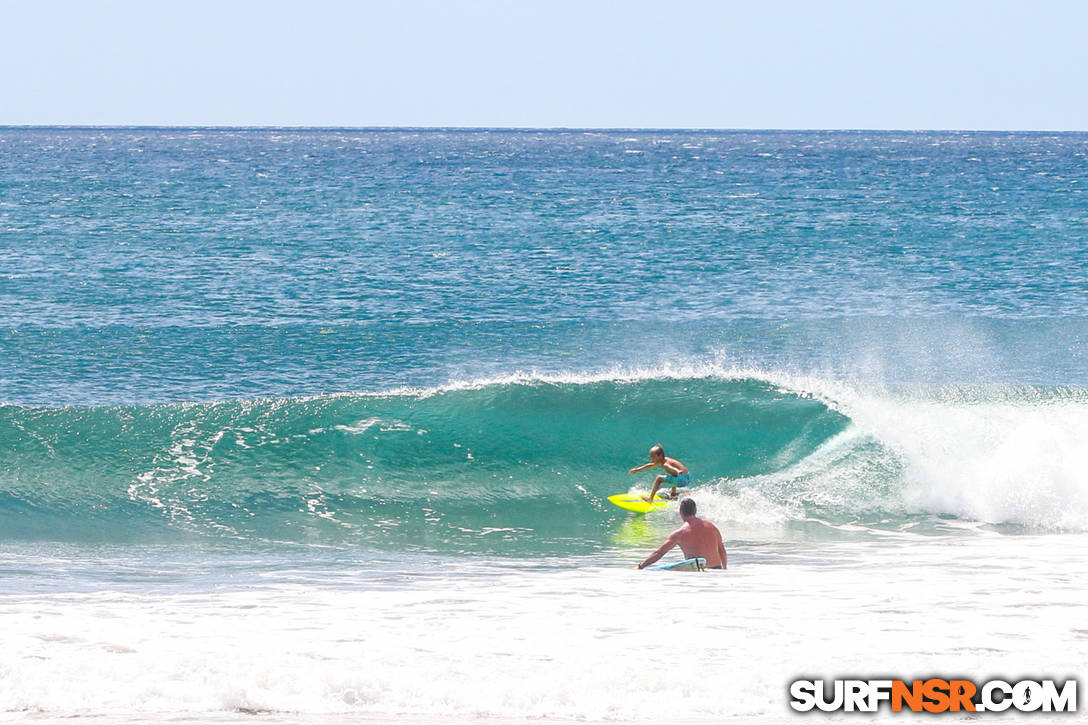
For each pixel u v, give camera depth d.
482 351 100.62
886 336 110.06
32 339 100.06
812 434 64.56
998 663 27.31
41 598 35.81
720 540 43.44
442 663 27.08
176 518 53.94
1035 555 45.50
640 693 24.95
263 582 39.69
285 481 59.41
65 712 23.16
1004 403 66.94
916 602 35.31
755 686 25.41
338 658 27.53
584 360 98.44
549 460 63.41
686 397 68.56
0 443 60.12
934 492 57.22
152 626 31.33
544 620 32.53
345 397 67.44
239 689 24.39
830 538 50.50
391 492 59.16
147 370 90.62
